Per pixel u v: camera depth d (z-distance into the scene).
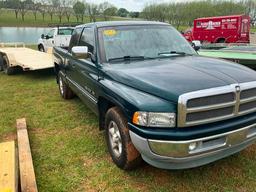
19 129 5.06
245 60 7.44
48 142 4.84
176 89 3.10
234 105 3.21
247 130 3.38
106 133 4.16
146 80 3.42
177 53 4.63
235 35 23.17
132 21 5.13
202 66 3.76
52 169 4.00
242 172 3.81
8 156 3.57
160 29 5.00
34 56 11.41
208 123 3.14
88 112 6.34
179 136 3.01
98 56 4.46
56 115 6.21
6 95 8.05
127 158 3.66
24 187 3.30
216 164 4.00
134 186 3.59
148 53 4.49
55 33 15.93
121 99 3.48
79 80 5.42
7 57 10.92
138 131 3.19
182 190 3.48
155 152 3.13
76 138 4.96
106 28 4.74
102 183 3.67
